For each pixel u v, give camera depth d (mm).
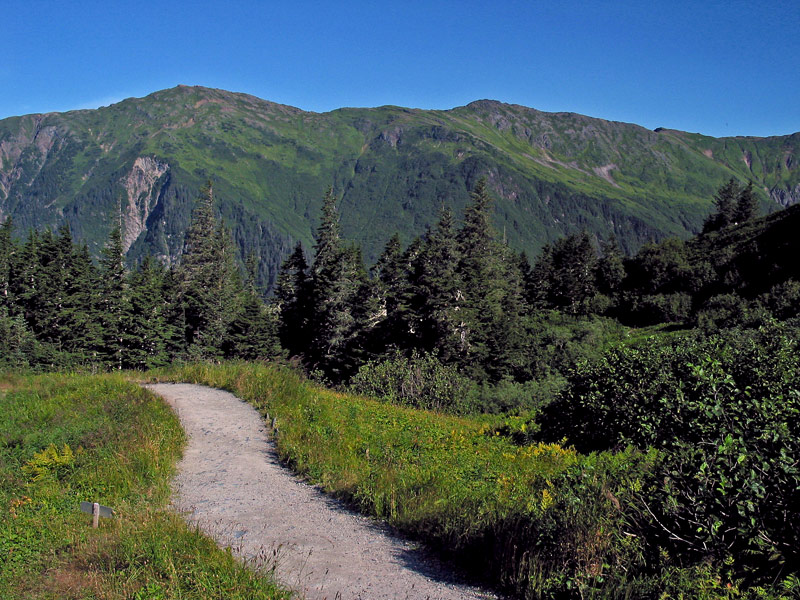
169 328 63656
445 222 55844
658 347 13594
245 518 9195
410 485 9992
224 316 66125
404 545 8141
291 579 6891
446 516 8383
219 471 11805
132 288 66812
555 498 7934
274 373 22297
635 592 5730
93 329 61000
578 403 14062
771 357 11211
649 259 77438
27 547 7617
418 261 56875
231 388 20703
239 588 6246
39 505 9438
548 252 106750
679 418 8922
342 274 59250
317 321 61250
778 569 5535
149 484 10641
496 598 6402
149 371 26188
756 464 5777
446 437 15055
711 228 103562
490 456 12500
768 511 5547
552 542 6805
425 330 51812
